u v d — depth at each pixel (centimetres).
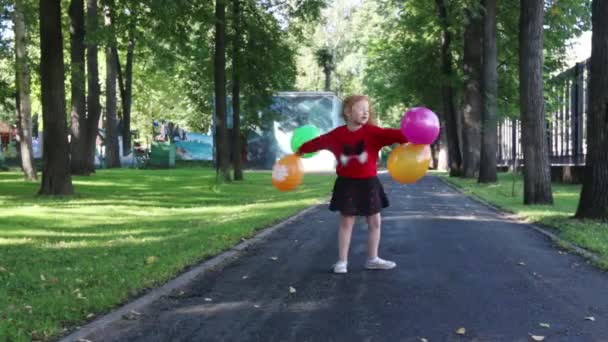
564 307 545
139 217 1298
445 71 3325
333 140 679
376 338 458
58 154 1769
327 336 464
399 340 453
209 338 462
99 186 2275
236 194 1980
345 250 705
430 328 482
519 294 595
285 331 478
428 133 636
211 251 843
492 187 2422
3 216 1262
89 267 711
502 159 5209
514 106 3359
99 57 5206
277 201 1731
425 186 2638
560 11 2047
